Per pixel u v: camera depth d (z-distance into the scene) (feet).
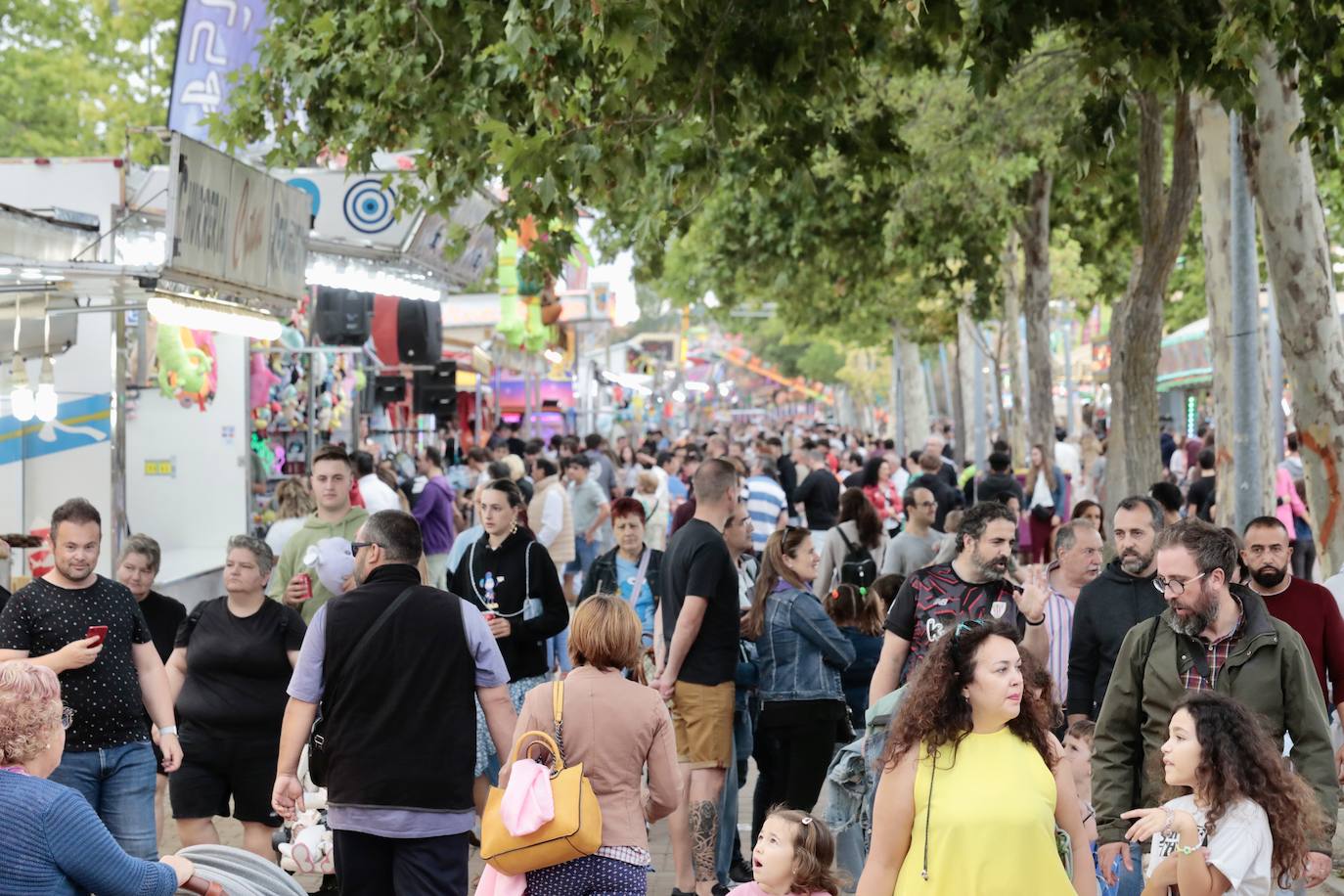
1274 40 33.60
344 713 22.30
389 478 54.65
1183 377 127.95
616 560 37.35
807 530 29.73
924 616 25.20
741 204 96.89
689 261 138.00
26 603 24.89
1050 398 93.91
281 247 38.63
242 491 56.65
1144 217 65.51
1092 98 35.35
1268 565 23.82
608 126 37.29
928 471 64.18
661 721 21.90
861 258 97.04
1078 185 38.88
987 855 16.53
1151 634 21.67
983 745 16.96
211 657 27.12
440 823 22.15
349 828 22.17
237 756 27.09
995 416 197.57
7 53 136.87
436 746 22.21
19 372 32.35
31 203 44.29
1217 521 50.11
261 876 20.56
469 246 56.03
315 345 65.82
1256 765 18.03
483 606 30.68
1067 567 27.73
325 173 49.21
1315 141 35.60
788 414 484.74
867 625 32.68
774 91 37.65
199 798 27.14
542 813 20.16
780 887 20.80
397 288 52.75
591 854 20.61
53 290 32.22
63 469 46.47
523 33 30.45
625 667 22.30
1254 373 41.73
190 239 31.71
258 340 58.75
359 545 23.25
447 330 109.09
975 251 96.84
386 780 22.03
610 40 29.35
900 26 44.39
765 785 30.83
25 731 16.47
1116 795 21.68
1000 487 60.64
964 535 25.20
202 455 56.49
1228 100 33.99
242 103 46.85
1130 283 88.79
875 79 72.74
